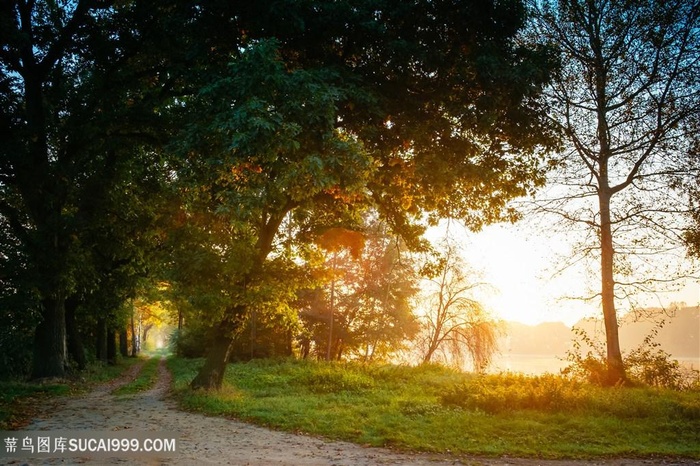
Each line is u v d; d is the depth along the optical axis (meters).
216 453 9.04
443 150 15.67
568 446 9.98
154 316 69.31
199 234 15.85
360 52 15.06
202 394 16.05
